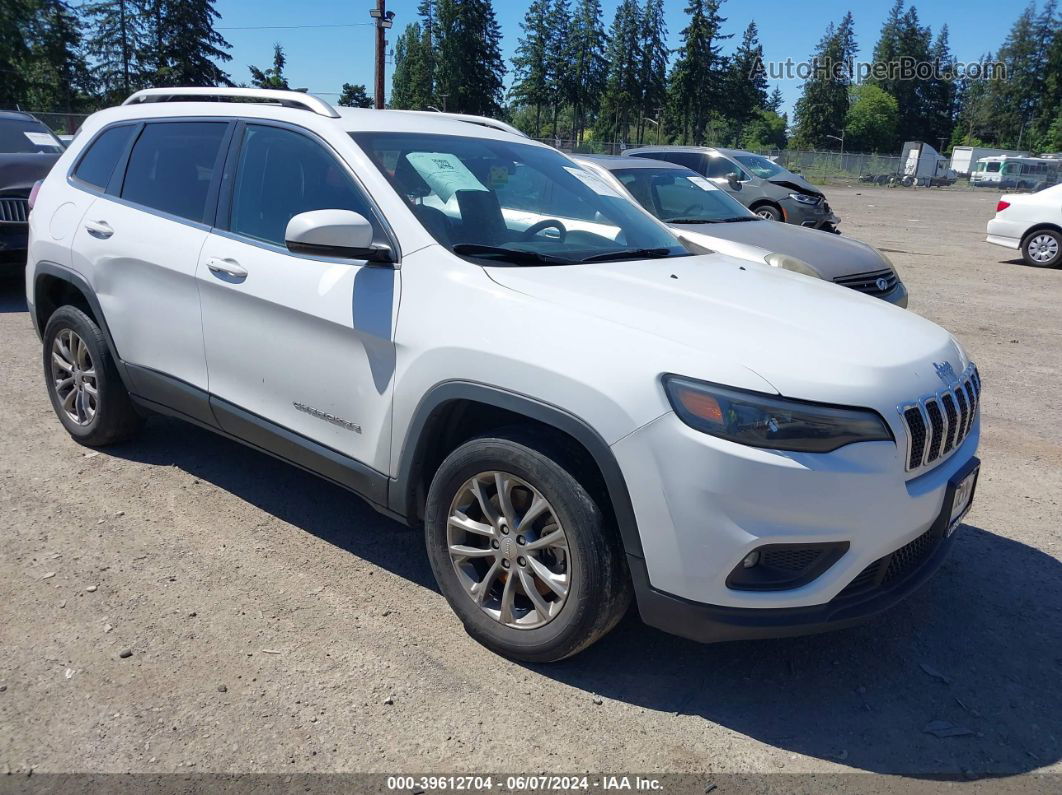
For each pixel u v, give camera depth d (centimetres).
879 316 333
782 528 257
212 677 291
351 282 331
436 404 305
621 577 282
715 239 727
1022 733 284
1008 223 1491
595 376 269
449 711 281
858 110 10550
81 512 406
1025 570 394
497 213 358
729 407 255
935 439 289
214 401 391
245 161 386
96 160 466
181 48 6500
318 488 446
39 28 6250
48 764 250
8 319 783
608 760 263
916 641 335
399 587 355
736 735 277
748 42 10194
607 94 9769
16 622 316
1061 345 862
